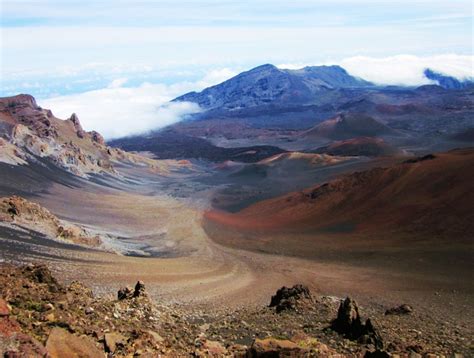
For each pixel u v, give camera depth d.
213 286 61.19
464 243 68.50
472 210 77.75
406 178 101.12
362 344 29.23
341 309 32.84
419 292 52.81
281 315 38.91
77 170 162.12
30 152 151.50
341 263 71.06
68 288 27.16
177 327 27.66
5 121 158.88
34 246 64.19
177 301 50.72
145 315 27.66
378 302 49.81
